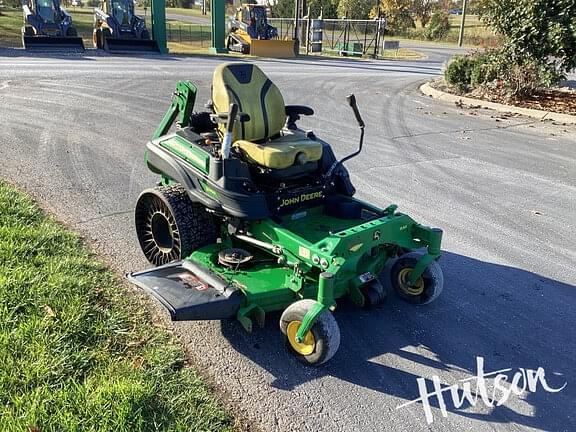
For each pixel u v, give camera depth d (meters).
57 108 11.15
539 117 12.91
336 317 4.55
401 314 4.65
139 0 60.44
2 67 16.03
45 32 23.20
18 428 3.00
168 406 3.31
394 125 11.55
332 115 12.12
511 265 5.57
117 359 3.71
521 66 14.27
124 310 4.30
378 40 34.19
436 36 53.72
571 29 13.39
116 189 6.99
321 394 3.65
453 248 5.88
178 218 4.68
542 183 8.11
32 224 5.61
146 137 9.40
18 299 4.13
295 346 3.89
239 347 4.07
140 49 25.14
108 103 11.92
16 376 3.38
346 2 55.78
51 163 7.79
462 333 4.43
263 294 4.03
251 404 3.51
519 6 13.87
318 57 29.67
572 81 16.86
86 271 4.80
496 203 7.22
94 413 3.16
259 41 27.86
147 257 5.18
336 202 4.70
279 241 4.25
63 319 3.99
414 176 8.17
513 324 4.59
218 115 4.41
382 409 3.56
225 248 4.75
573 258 5.77
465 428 3.46
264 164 4.39
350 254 4.00
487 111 13.55
